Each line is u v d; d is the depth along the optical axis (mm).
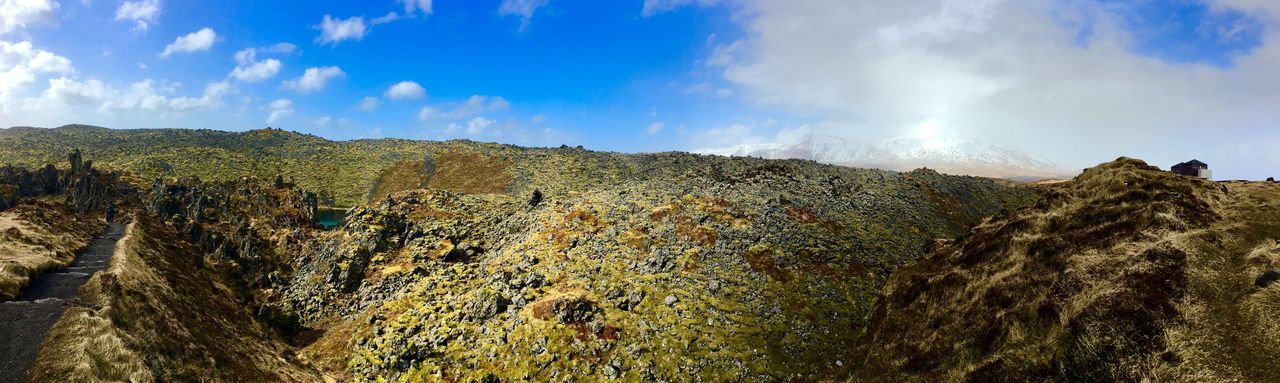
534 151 192375
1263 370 23562
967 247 50469
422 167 190500
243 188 105812
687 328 45719
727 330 45656
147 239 71375
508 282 54781
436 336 47438
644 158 164000
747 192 78625
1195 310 27750
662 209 67812
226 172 188750
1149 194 43156
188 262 68812
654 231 62219
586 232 63500
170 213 93688
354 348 49469
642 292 50469
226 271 70875
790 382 41281
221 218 93312
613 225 64812
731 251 57344
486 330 47500
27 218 66125
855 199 83188
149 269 56625
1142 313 28500
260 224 90312
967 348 35312
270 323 57188
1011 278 39188
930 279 47125
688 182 89062
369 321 53250
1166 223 37969
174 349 39125
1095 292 31781
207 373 39031
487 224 79062
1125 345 27484
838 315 48938
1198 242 33188
